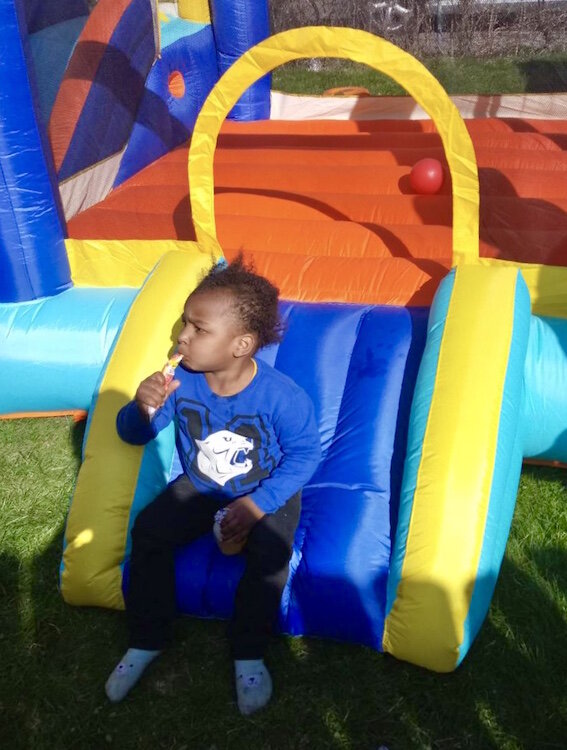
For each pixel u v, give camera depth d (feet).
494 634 7.41
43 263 10.95
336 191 14.61
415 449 7.45
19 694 7.12
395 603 6.89
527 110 20.03
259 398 7.20
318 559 7.30
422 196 13.79
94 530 7.65
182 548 7.64
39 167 10.50
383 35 22.26
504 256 10.39
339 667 7.20
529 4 21.59
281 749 6.56
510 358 7.93
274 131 19.08
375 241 11.82
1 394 10.94
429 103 9.07
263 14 19.45
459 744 6.50
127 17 14.85
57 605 7.98
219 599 7.41
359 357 9.07
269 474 7.45
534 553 8.29
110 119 14.51
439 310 8.51
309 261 10.86
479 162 15.52
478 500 6.98
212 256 10.06
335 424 8.65
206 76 19.33
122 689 6.97
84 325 10.61
